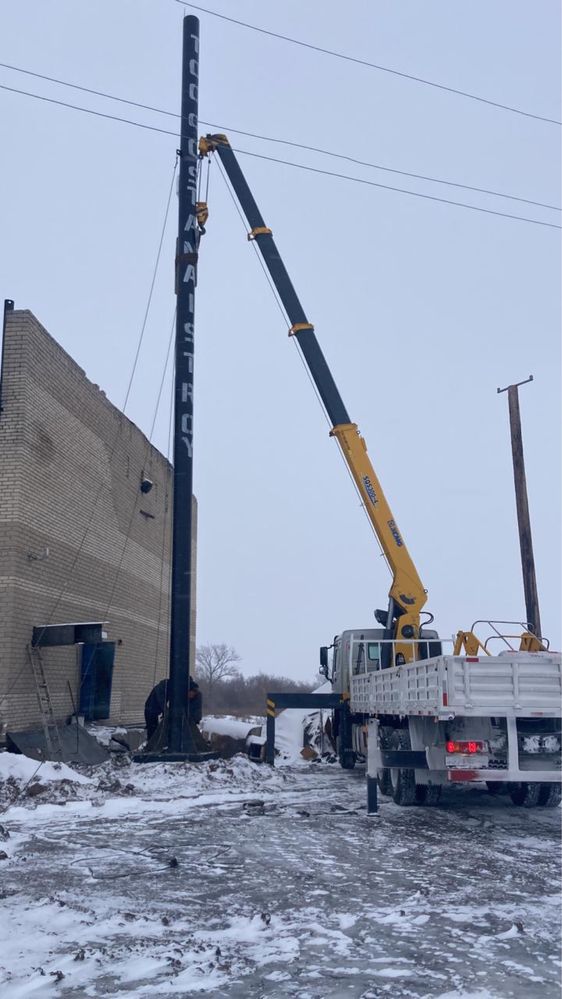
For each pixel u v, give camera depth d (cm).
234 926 708
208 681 9156
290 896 808
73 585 2312
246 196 2241
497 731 1263
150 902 784
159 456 3403
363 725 1959
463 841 1107
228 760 1995
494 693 1232
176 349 2209
